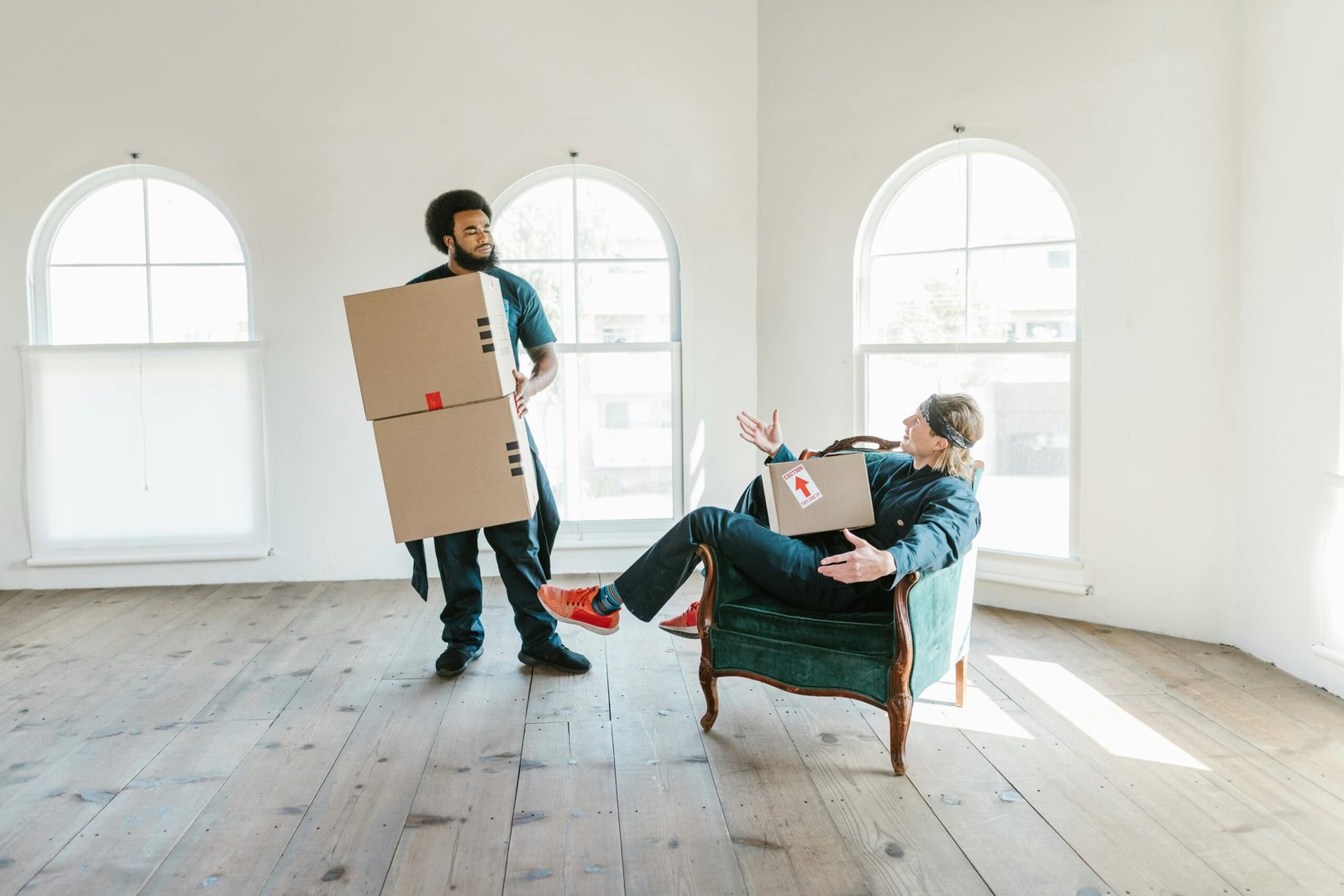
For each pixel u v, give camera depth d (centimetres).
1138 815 218
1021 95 380
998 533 401
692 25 449
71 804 229
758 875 195
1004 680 311
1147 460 359
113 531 449
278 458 450
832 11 425
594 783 238
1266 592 326
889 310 426
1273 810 220
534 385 316
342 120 442
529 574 321
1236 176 334
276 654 345
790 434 446
